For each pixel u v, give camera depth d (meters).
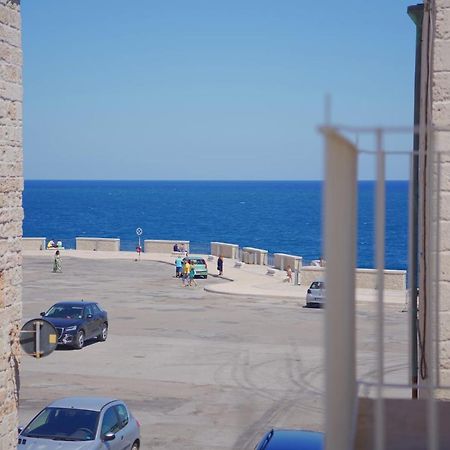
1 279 10.62
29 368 27.25
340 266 3.65
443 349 8.12
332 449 3.67
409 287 8.05
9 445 10.88
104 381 25.28
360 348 29.25
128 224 179.75
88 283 53.53
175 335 34.12
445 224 8.14
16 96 10.91
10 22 10.68
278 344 32.03
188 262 54.22
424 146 8.66
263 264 67.25
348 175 3.86
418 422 5.68
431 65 8.46
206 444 18.72
